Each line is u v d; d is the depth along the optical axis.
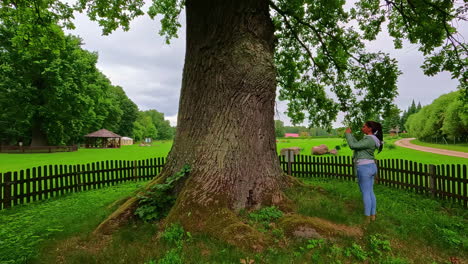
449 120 38.16
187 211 3.53
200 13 4.45
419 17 6.05
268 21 4.48
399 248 3.07
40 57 24.31
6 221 4.49
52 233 3.56
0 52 23.81
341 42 7.55
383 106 7.21
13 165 13.66
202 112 4.34
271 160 4.51
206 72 4.34
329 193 4.98
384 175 7.61
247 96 4.12
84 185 7.66
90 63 31.19
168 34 9.02
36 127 29.55
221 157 3.99
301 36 8.48
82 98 27.19
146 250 2.99
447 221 4.00
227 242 2.99
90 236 3.43
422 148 26.98
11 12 6.43
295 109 9.55
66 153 25.59
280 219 3.55
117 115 49.81
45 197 6.59
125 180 8.97
